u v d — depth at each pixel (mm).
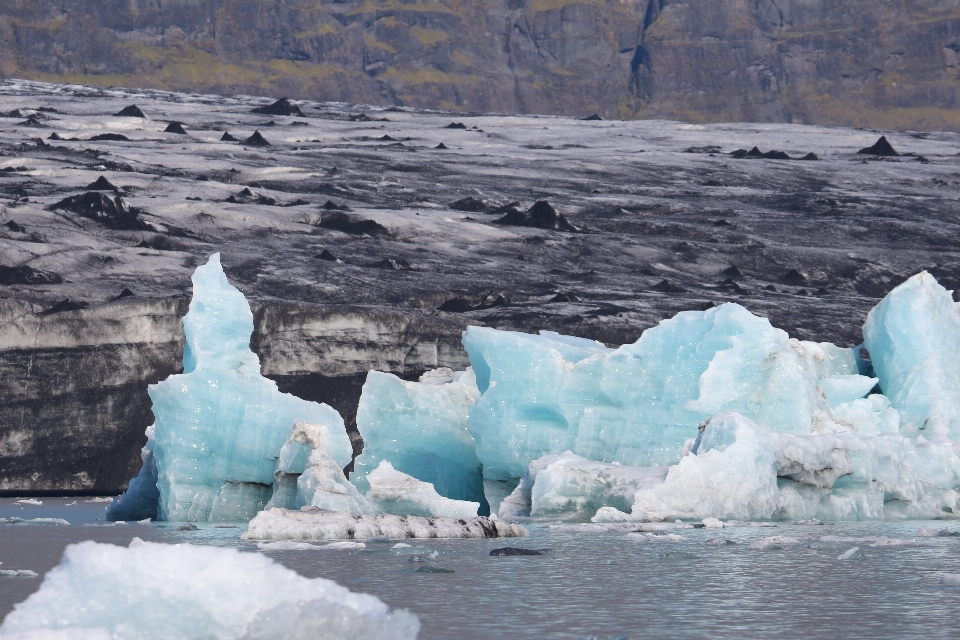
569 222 171625
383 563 29719
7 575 26906
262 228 149375
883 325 56812
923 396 53281
